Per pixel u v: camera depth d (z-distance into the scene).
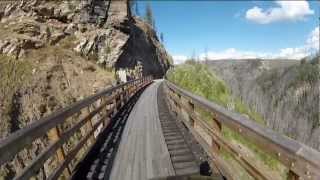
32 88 38.66
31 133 3.55
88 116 7.30
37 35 49.31
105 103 10.63
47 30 50.62
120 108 14.77
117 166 6.70
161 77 90.75
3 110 34.53
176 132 9.62
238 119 3.52
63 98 39.94
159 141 8.61
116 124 11.39
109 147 8.18
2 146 2.71
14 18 50.50
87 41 52.56
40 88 39.12
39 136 3.84
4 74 38.88
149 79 47.69
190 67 25.30
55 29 51.56
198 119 6.46
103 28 56.44
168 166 6.57
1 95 35.72
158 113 13.77
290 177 2.37
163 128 10.30
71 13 53.69
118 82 28.08
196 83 22.42
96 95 8.84
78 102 6.46
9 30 48.06
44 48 47.47
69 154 5.37
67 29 52.72
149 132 9.88
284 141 2.41
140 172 6.31
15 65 41.34
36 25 50.06
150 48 83.94
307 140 46.50
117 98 14.37
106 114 10.32
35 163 3.74
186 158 7.02
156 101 19.16
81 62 47.41
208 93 21.61
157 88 33.00
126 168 6.57
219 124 4.77
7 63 41.19
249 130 3.18
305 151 2.09
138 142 8.68
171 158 7.05
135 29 73.44
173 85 12.24
